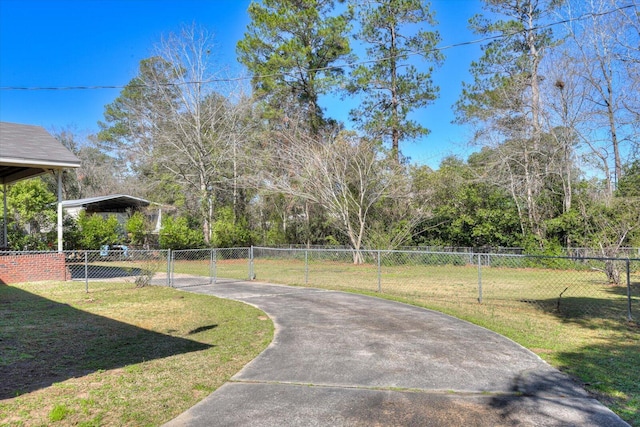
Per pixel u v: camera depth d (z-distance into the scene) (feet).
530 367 15.43
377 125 87.45
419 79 88.79
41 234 59.26
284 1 87.35
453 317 24.67
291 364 15.87
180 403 12.26
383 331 21.17
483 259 61.82
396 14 86.22
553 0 72.38
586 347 18.26
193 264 65.46
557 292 36.22
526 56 75.05
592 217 60.08
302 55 85.46
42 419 11.10
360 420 11.14
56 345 18.60
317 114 93.30
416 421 11.07
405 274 51.21
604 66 62.85
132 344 18.78
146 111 101.40
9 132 46.52
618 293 35.73
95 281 42.50
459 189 72.28
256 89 90.68
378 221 70.64
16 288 37.11
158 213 89.25
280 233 84.84
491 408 11.87
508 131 70.90
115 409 11.80
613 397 12.65
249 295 33.60
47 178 117.60
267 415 11.46
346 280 45.37
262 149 86.58
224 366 15.62
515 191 70.95
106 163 139.13
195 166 83.92
